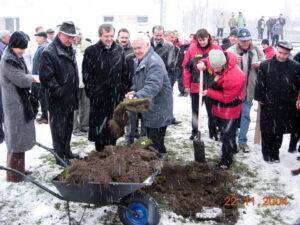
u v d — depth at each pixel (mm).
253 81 5172
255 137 5707
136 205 3188
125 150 3543
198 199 3814
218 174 4324
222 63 4074
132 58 5027
